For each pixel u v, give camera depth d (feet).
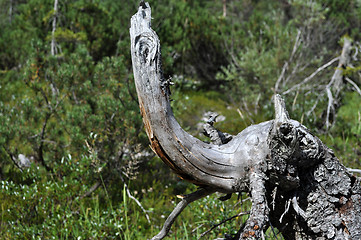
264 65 30.42
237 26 36.81
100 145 16.24
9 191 14.26
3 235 13.26
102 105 16.03
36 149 16.76
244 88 29.68
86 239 12.84
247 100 28.58
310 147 6.34
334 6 40.93
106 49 29.14
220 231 12.61
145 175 17.89
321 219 6.66
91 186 16.46
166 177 18.15
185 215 15.06
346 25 38.81
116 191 16.67
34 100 17.12
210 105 27.22
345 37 26.63
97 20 29.50
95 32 28.58
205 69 33.58
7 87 27.12
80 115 16.39
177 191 17.44
